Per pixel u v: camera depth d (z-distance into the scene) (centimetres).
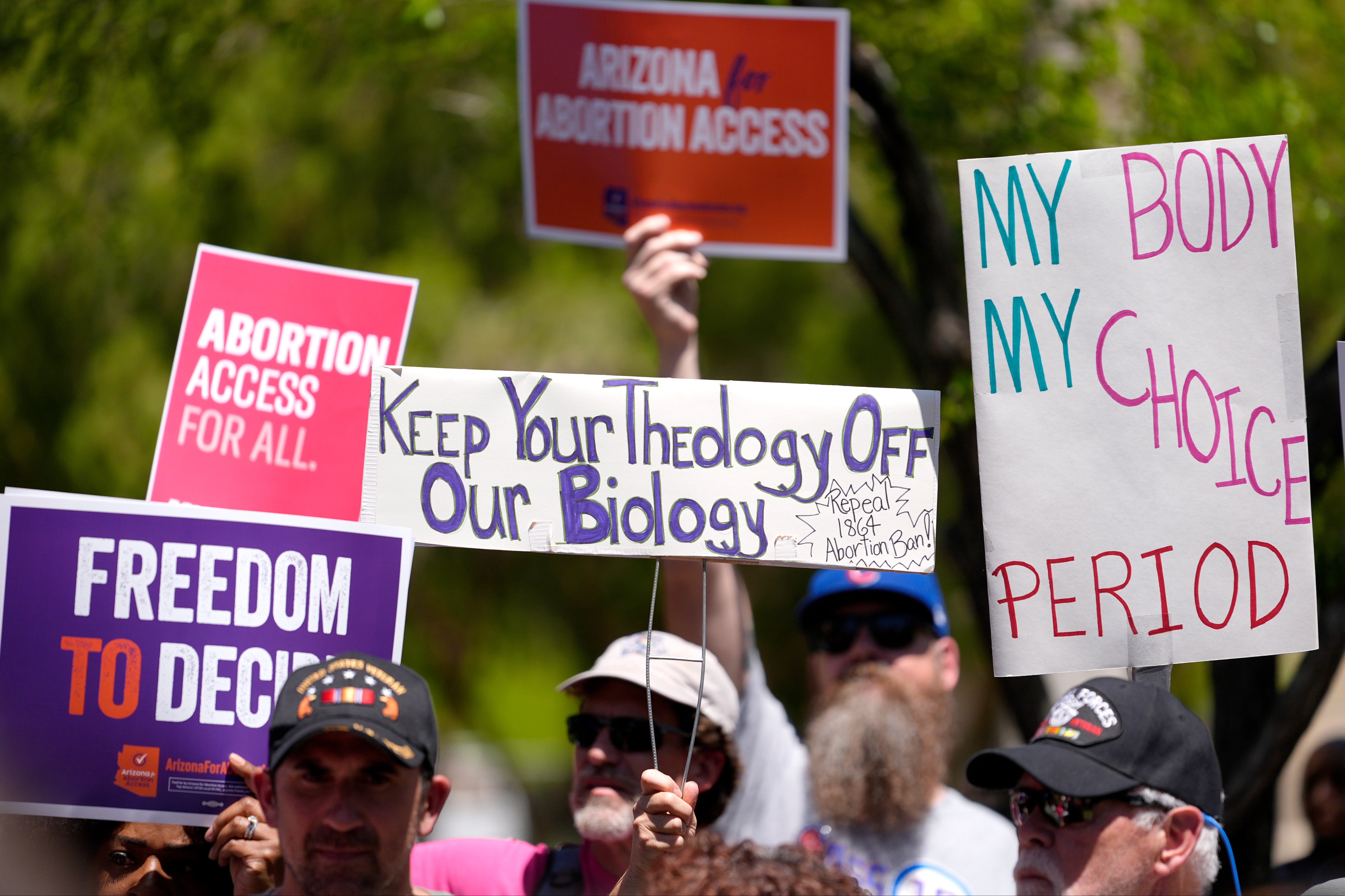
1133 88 2122
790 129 1630
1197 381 1129
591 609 3491
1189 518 1117
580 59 1639
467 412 1122
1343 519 1747
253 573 1120
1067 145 2053
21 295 2827
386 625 1116
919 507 1101
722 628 1520
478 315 3139
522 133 1648
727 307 3312
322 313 1298
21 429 2994
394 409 1123
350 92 2864
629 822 1262
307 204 3019
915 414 1112
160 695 1106
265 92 2702
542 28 1641
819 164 1625
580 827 1271
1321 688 1545
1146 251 1144
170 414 1255
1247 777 1577
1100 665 1112
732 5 1719
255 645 1113
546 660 3616
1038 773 1006
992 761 1062
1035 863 1019
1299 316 1134
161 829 1117
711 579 1520
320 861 917
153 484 1241
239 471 1262
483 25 2239
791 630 3494
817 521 1101
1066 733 1034
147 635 1111
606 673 1288
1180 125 1919
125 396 2941
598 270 3294
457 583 3419
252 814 1070
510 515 1112
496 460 1117
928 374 1866
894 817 1428
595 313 3164
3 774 1091
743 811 1514
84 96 2083
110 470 3000
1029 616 1120
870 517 1101
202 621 1114
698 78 1636
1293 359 1127
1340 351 1159
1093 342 1140
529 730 4491
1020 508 1130
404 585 1119
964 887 1384
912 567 1093
